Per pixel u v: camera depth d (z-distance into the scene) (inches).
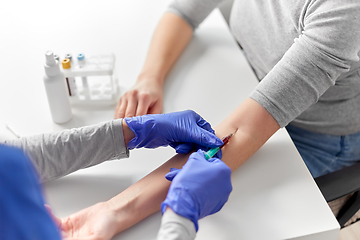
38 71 36.9
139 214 27.4
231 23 39.9
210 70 37.1
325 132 36.0
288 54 29.8
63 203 28.5
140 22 42.3
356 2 27.6
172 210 24.5
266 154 31.0
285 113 29.9
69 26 41.6
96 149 29.1
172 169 28.0
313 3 29.4
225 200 26.5
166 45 37.4
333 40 28.1
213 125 32.6
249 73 36.8
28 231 17.9
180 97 34.9
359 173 30.9
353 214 33.6
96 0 45.0
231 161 29.7
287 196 28.6
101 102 34.5
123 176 29.9
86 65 33.2
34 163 28.4
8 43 39.6
